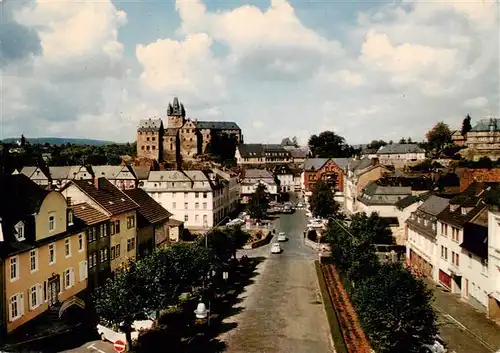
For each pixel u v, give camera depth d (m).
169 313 47.25
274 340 43.16
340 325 46.00
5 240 38.88
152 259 48.28
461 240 53.81
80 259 51.38
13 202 42.72
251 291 60.78
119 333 40.84
